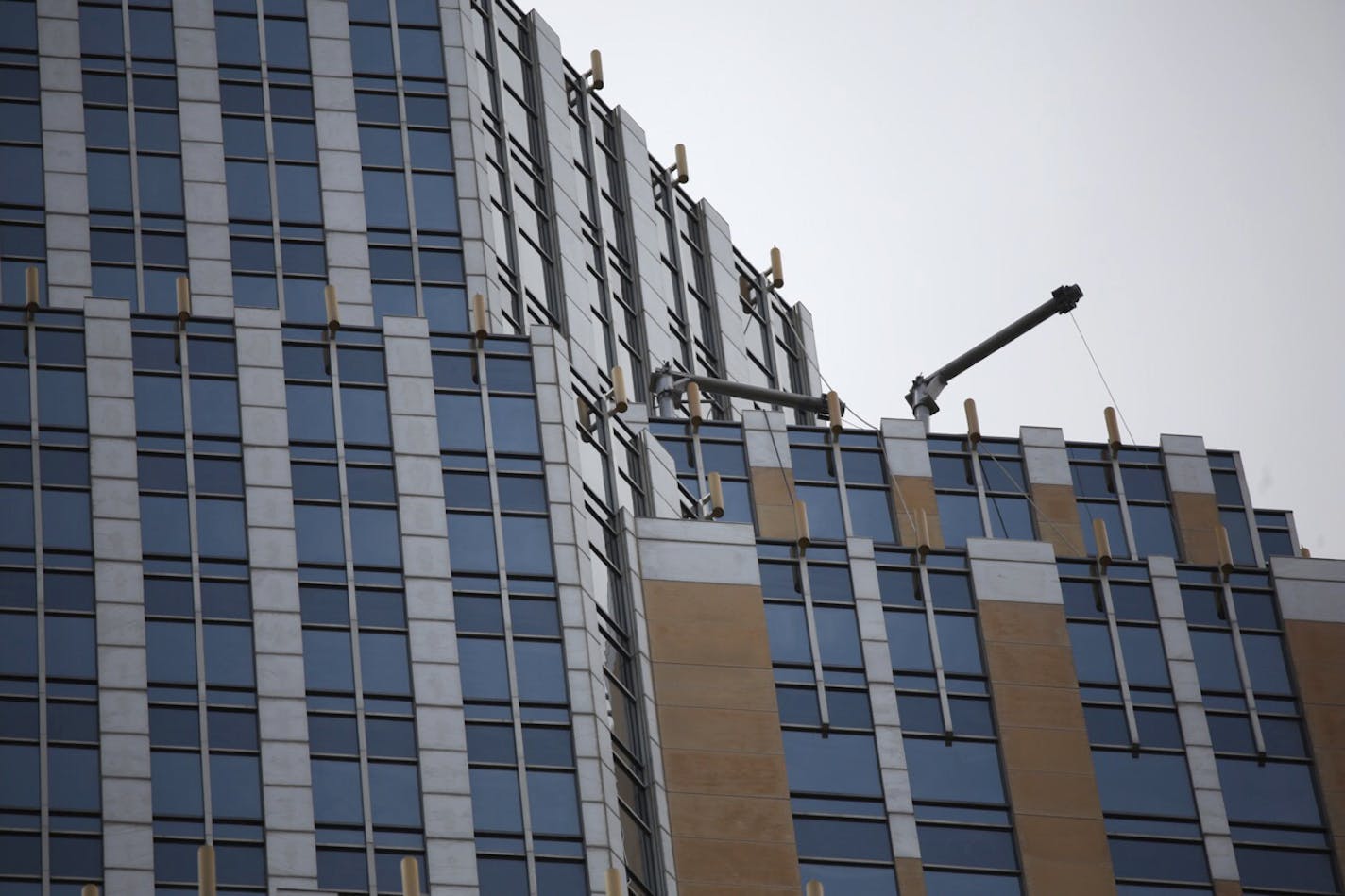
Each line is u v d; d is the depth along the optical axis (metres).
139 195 132.38
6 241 130.25
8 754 106.00
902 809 116.31
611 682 115.62
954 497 135.88
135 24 137.12
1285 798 121.19
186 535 112.50
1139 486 139.25
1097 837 117.94
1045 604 123.69
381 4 140.25
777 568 121.62
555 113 146.38
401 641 111.38
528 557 114.69
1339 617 126.50
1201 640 124.81
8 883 103.50
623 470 125.38
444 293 132.62
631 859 111.19
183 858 105.12
